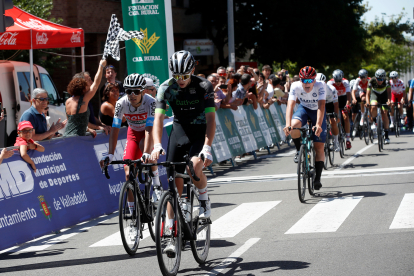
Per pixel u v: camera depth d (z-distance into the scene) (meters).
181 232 7.17
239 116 20.17
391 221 9.17
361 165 16.41
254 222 9.91
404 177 13.68
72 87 11.77
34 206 9.87
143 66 16.03
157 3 15.86
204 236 7.77
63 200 10.64
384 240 8.04
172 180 7.06
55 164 10.70
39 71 18.98
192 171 6.92
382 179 13.62
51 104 18.78
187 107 7.63
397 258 7.13
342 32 48.88
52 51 28.84
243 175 16.30
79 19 33.59
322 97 11.81
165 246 6.73
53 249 9.11
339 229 8.91
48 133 10.74
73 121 11.81
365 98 23.20
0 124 16.61
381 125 19.58
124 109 9.61
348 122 19.09
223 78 19.42
